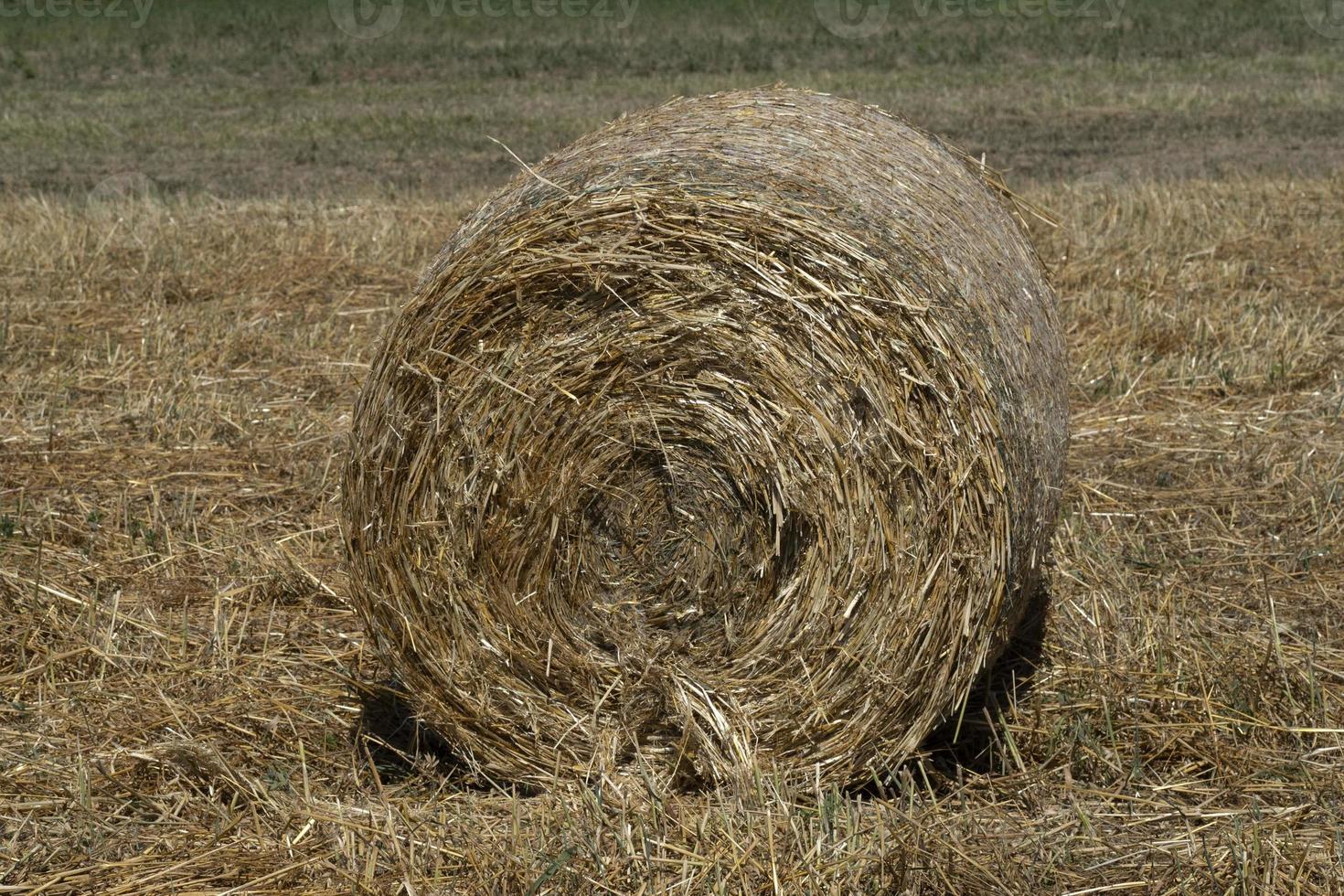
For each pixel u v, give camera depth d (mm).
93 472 9672
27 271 14484
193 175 22172
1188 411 10695
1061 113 27188
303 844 5781
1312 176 20422
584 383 6059
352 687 7215
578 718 6332
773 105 6891
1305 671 6945
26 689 7102
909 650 5965
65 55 33094
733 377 5953
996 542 5914
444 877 5586
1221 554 8375
